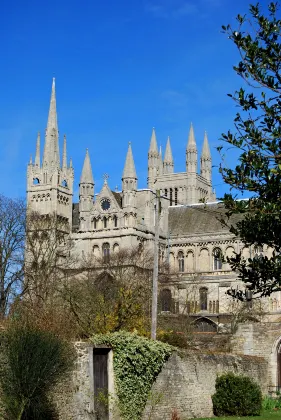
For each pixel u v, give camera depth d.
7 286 86.69
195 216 167.12
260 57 25.23
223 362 59.00
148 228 158.75
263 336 69.25
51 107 180.25
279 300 131.62
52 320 44.03
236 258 27.12
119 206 156.62
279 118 25.23
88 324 57.97
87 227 157.62
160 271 138.88
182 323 97.38
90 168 161.50
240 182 25.19
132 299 71.38
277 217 25.22
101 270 129.38
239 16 25.45
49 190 169.12
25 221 101.19
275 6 25.61
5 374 34.22
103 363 44.53
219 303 148.62
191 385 53.41
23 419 35.84
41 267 100.75
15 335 34.56
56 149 174.25
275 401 62.38
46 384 36.22
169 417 49.81
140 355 46.25
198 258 161.00
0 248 89.94
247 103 25.45
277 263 26.08
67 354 38.47
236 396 55.69
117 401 44.19
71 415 39.53
